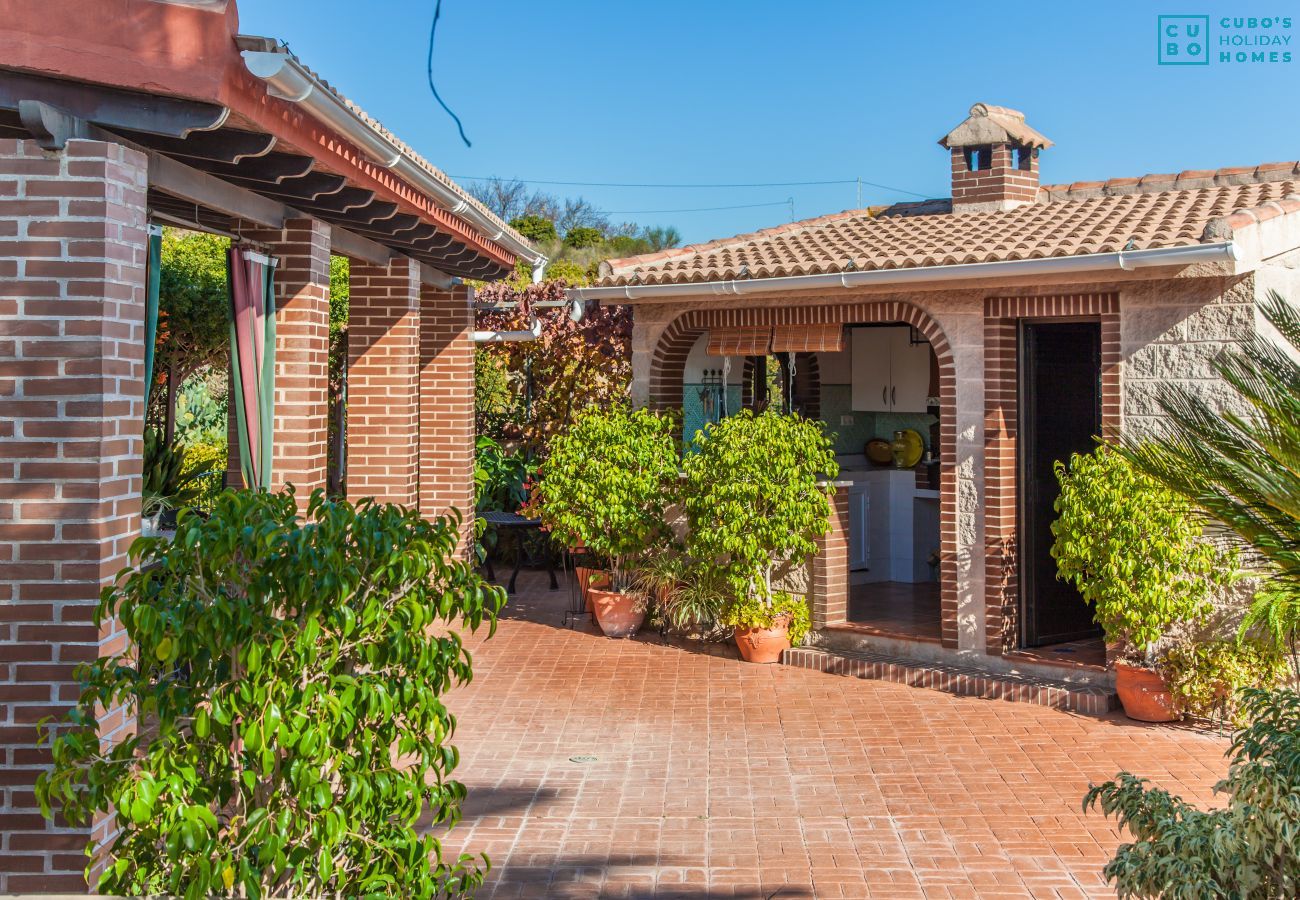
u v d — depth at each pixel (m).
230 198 7.72
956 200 14.08
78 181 5.36
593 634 12.98
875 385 14.94
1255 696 5.30
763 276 11.74
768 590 11.80
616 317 16.52
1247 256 9.26
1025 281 10.33
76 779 4.39
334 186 7.66
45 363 5.35
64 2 5.27
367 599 4.50
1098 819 7.43
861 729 9.45
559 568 17.30
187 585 4.38
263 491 4.83
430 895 4.64
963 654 11.04
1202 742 9.03
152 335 6.36
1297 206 9.84
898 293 11.35
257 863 4.37
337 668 4.61
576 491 12.30
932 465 14.62
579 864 6.75
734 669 11.47
